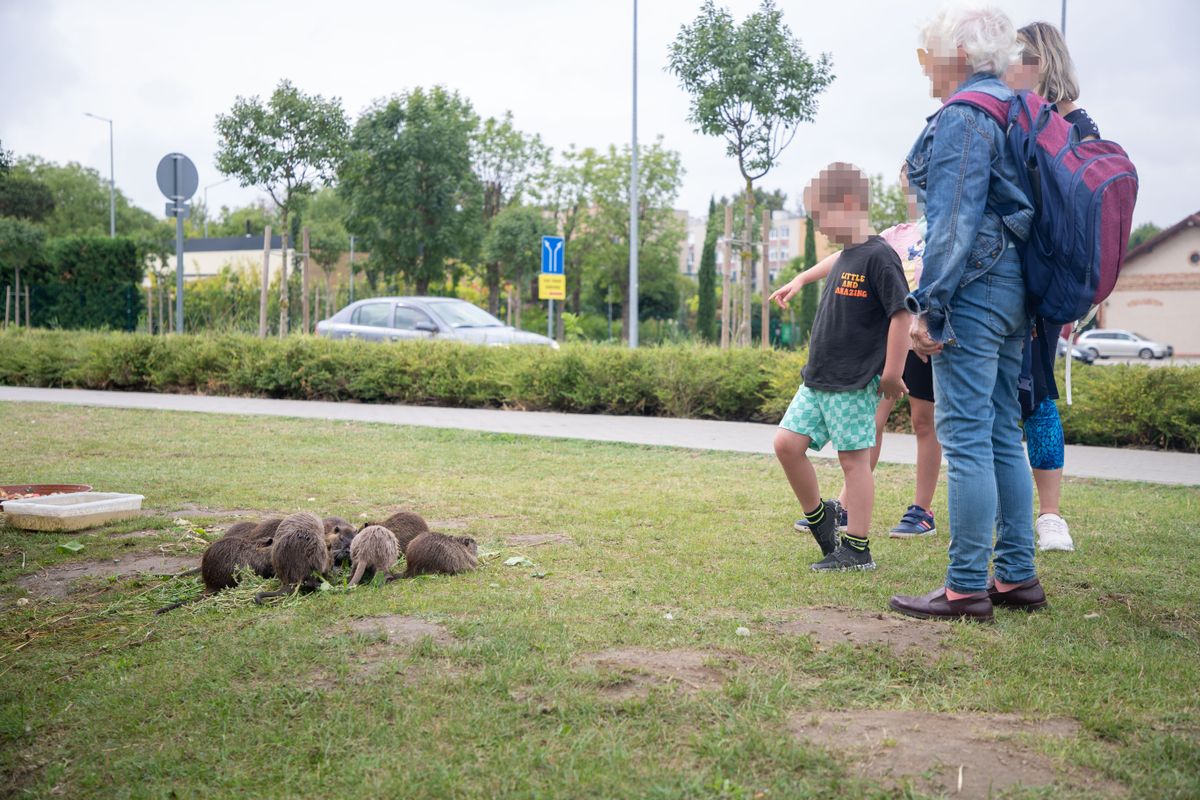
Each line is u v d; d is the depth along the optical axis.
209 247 57.41
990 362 3.55
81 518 5.25
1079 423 10.22
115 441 9.45
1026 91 3.57
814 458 8.64
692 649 3.19
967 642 3.29
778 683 2.86
